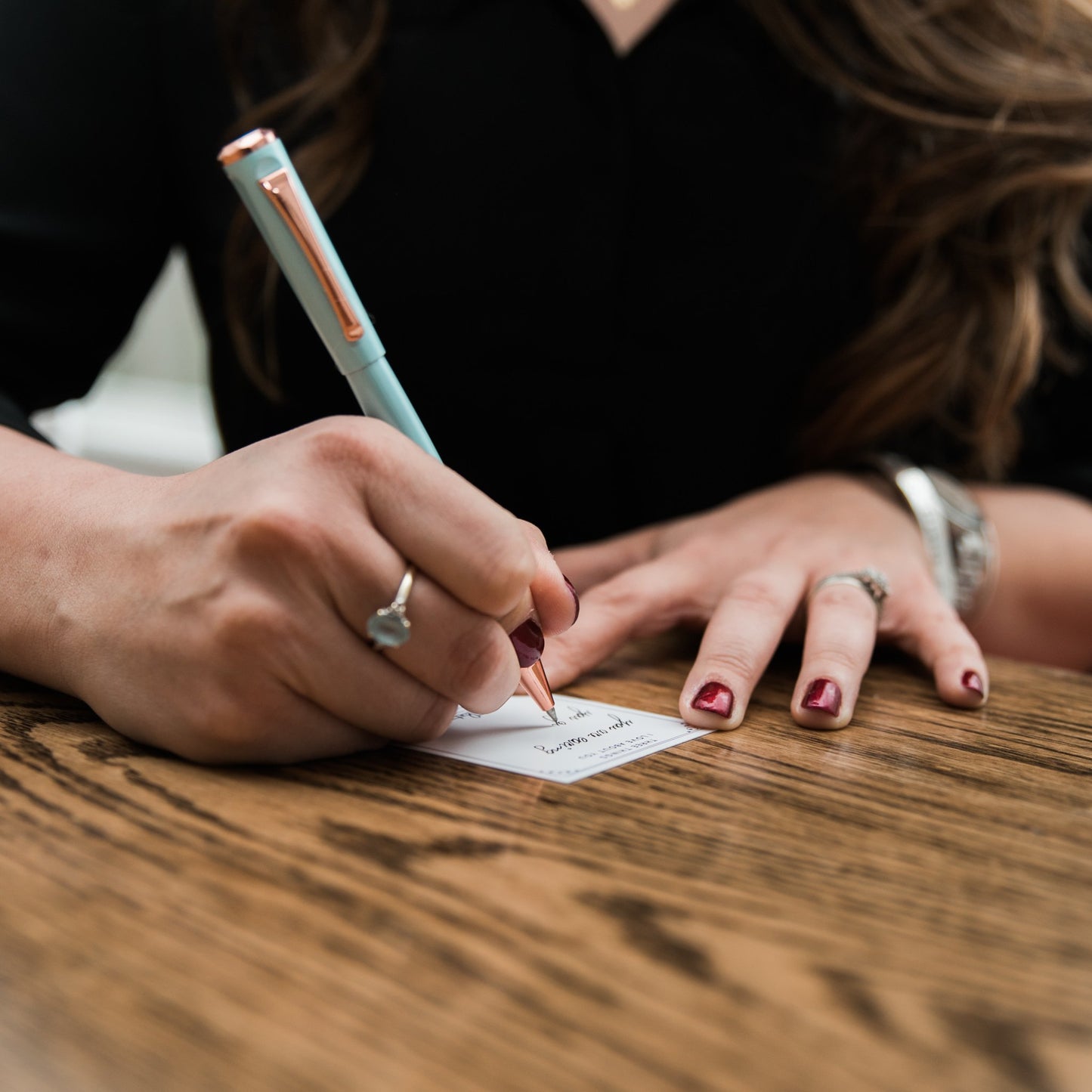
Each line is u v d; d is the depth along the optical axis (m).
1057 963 0.27
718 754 0.44
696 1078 0.22
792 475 0.96
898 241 0.89
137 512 0.43
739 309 0.91
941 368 0.85
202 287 0.98
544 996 0.25
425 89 0.87
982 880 0.33
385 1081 0.22
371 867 0.32
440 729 0.43
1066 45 0.89
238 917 0.28
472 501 0.38
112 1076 0.22
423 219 0.88
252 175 0.41
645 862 0.33
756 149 0.90
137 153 0.93
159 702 0.40
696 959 0.27
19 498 0.48
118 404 2.33
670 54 0.89
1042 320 0.91
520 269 0.88
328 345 0.44
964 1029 0.24
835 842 0.35
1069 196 0.87
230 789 0.38
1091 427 0.98
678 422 0.93
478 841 0.34
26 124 0.88
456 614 0.39
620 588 0.61
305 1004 0.24
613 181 0.88
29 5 0.90
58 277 0.90
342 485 0.38
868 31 0.88
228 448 0.98
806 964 0.27
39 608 0.45
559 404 0.92
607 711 0.51
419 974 0.26
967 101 0.86
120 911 0.29
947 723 0.50
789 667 0.60
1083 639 0.78
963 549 0.74
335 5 0.88
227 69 0.90
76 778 0.39
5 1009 0.24
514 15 0.88
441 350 0.90
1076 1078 0.23
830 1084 0.22
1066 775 0.43
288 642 0.38
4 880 0.30
